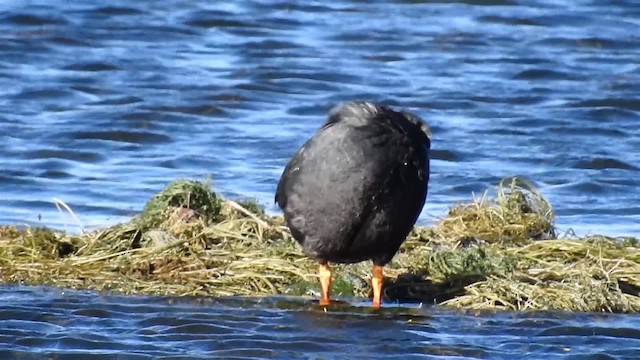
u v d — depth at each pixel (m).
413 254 14.32
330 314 12.70
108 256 13.95
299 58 28.41
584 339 12.06
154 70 26.98
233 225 14.56
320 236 12.53
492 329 12.32
